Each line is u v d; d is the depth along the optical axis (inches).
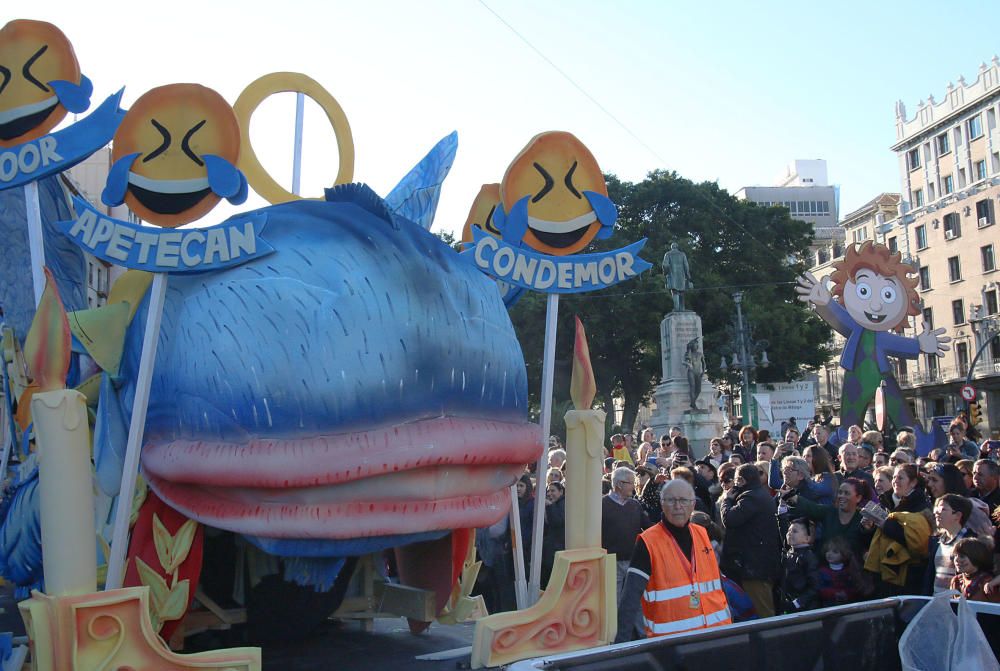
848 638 145.6
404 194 226.2
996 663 135.9
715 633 132.3
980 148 2459.4
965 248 2459.4
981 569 205.6
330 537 156.3
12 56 182.4
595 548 185.5
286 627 190.4
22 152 180.9
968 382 1448.1
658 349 1704.0
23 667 172.2
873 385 722.8
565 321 1654.8
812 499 316.2
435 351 164.1
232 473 154.3
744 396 1347.2
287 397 155.4
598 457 188.9
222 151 162.9
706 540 199.6
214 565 189.0
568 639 177.3
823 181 4495.6
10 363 230.4
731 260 1862.7
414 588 200.1
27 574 202.2
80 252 227.3
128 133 161.9
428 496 161.0
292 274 163.2
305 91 230.4
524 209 194.1
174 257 159.8
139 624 144.9
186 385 161.9
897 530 252.8
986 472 292.4
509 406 177.3
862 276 733.9
